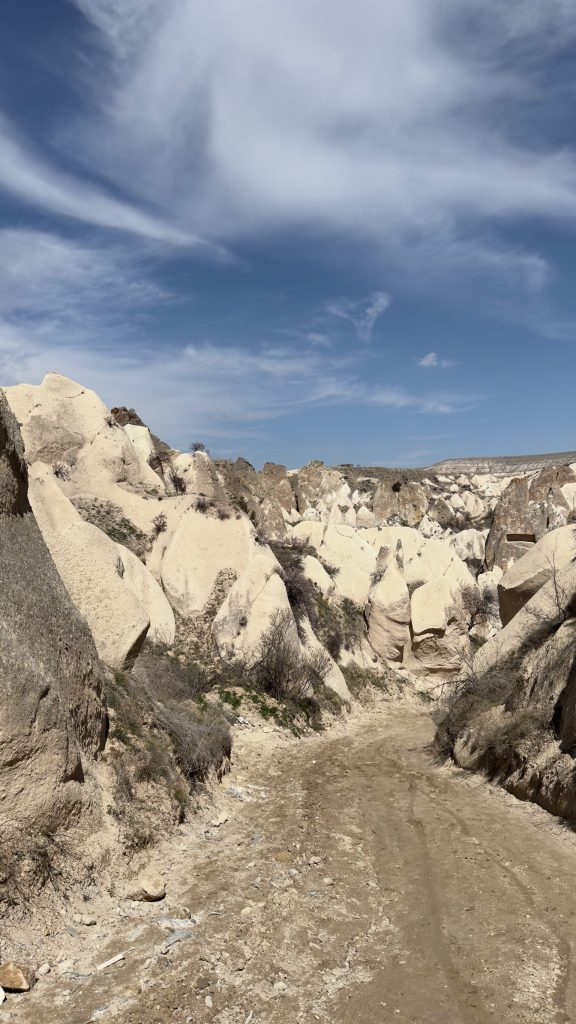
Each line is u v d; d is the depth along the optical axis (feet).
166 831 25.77
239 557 63.77
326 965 17.79
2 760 19.02
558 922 19.88
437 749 44.11
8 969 15.98
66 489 64.69
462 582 88.12
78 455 67.15
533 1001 15.97
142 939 18.52
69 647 24.36
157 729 30.09
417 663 78.07
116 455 68.23
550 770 29.84
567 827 27.07
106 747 26.08
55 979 16.47
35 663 20.93
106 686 29.12
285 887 22.62
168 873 23.27
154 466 84.07
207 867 24.23
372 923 20.18
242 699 52.95
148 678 39.01
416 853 25.77
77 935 18.34
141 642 36.81
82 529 38.14
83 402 70.38
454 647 77.77
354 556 86.69
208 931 19.27
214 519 65.31
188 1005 15.64
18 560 23.79
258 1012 15.57
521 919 20.08
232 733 46.57
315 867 24.48
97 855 21.33
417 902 21.48
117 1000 15.66
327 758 44.19
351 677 69.97
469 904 21.18
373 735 54.75
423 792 34.60
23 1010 15.19
